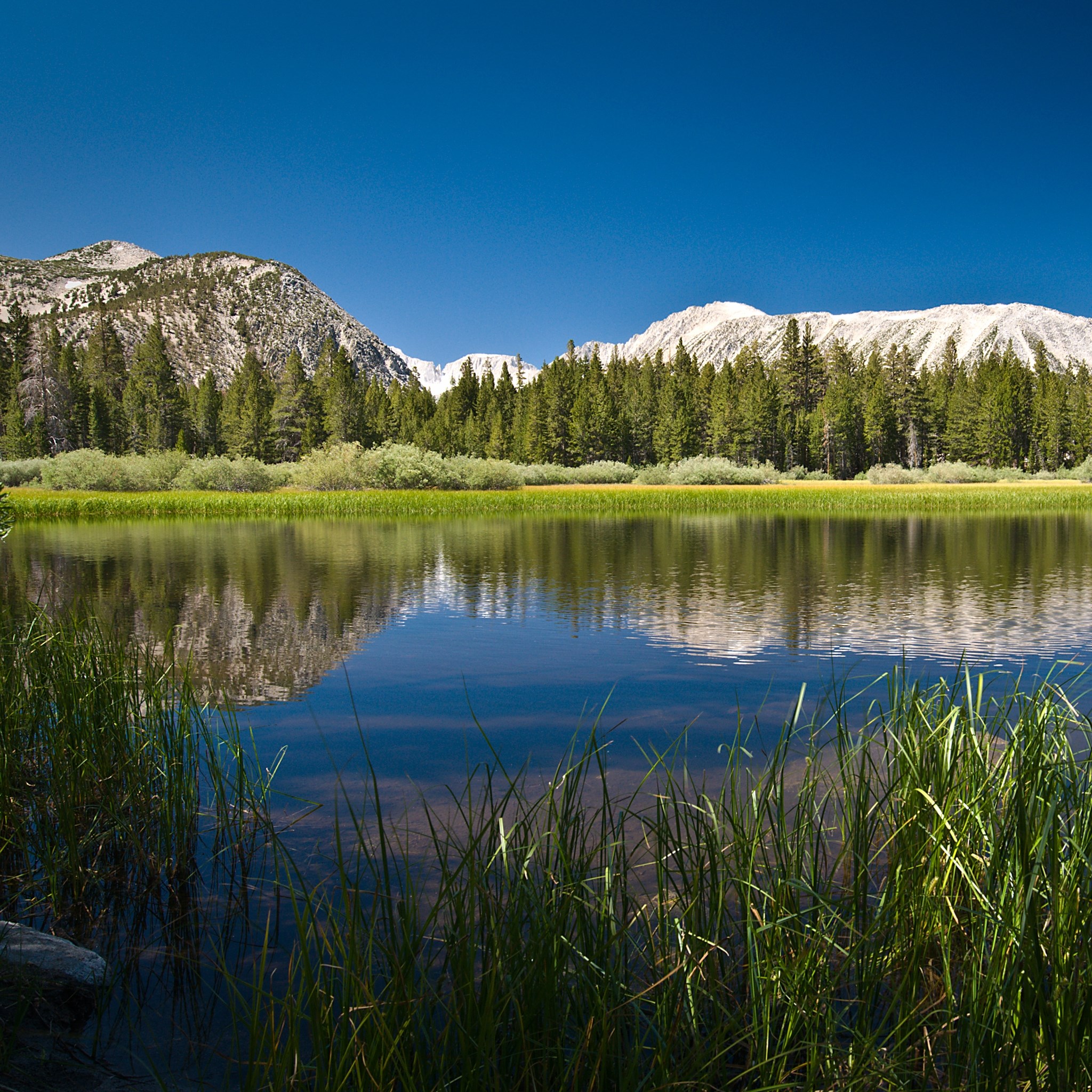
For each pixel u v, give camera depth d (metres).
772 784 2.86
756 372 100.44
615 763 4.44
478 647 7.98
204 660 7.38
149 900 3.07
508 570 14.62
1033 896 2.00
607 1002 2.10
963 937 2.51
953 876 2.63
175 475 56.22
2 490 6.33
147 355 122.44
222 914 2.92
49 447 95.00
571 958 2.28
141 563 15.83
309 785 4.18
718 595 11.49
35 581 13.02
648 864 2.86
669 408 89.69
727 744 4.77
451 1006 1.96
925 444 97.81
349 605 10.74
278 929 2.81
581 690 6.25
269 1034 1.95
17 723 4.25
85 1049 2.14
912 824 2.66
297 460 96.75
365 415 100.25
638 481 69.06
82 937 2.83
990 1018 2.02
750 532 23.59
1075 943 2.06
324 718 5.49
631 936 2.56
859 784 2.83
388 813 3.74
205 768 4.47
